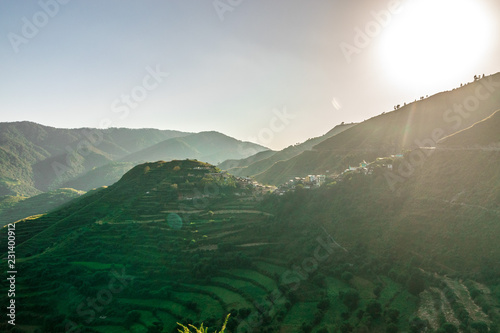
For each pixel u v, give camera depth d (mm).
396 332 70625
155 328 87562
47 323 96875
